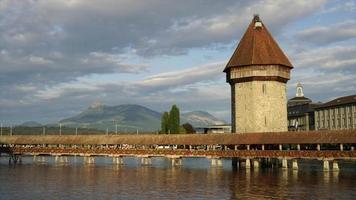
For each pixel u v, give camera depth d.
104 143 94.06
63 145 101.38
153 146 92.06
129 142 91.31
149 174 70.88
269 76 86.50
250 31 90.88
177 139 86.69
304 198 45.00
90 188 53.91
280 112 87.94
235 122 89.12
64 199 46.09
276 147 78.94
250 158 79.44
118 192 50.53
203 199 45.38
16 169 80.88
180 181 60.44
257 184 55.88
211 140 82.44
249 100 86.88
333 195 46.44
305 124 146.62
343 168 77.00
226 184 56.41
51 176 67.75
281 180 59.66
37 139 102.00
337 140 68.06
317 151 69.69
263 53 87.56
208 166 89.25
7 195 48.78
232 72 89.50
